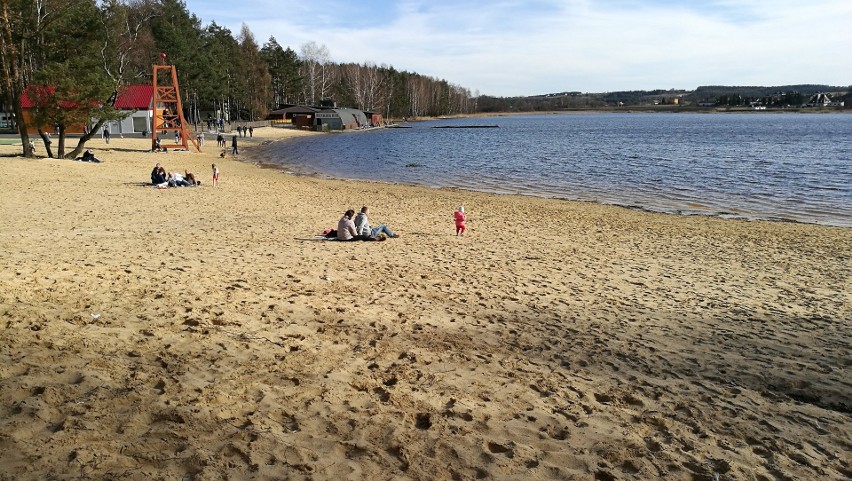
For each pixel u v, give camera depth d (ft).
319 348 21.95
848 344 26.58
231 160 139.64
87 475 12.14
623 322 28.96
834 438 17.42
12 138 143.95
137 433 14.11
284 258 39.01
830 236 57.93
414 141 236.84
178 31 228.63
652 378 21.80
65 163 96.22
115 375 17.34
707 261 45.98
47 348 18.80
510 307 30.55
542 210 72.69
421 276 36.47
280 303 27.55
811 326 29.27
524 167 131.64
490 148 194.70
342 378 19.22
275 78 377.71
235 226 52.06
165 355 19.61
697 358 24.21
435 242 49.75
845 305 33.55
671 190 93.86
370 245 46.65
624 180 106.93
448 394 18.70
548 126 416.46
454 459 14.57
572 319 29.07
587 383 20.89
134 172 94.89
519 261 43.11
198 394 16.63
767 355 24.88
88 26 101.04
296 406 16.74
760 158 146.51
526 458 14.92
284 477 12.96
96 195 66.80
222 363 19.39
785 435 17.49
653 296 34.47
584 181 106.01
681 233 58.85
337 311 27.25
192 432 14.43
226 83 277.44
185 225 51.08
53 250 36.04
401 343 23.59
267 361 20.02
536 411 18.06
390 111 515.91
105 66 141.08
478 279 36.55
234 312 25.31
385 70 529.04
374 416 16.60
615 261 44.78
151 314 23.79
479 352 23.41
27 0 95.55
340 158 155.74
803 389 21.26
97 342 19.86
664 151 172.96
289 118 327.26
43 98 97.14
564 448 15.69
